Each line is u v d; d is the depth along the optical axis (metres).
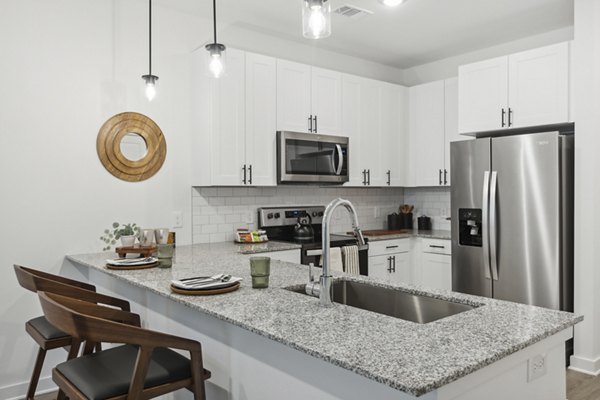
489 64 3.81
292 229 4.28
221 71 2.40
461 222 3.69
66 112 3.08
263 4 3.50
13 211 2.89
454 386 1.05
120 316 1.91
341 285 2.19
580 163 3.14
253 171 3.65
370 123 4.50
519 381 1.29
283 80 3.84
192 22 3.68
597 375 3.06
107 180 3.26
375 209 5.07
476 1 3.42
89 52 3.18
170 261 2.46
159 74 3.50
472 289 3.62
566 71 3.35
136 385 1.48
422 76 5.09
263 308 1.61
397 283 2.03
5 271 2.87
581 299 3.14
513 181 3.33
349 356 1.13
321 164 4.00
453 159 3.72
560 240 3.13
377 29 3.99
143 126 3.40
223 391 1.79
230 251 3.26
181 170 3.61
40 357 2.32
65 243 3.08
